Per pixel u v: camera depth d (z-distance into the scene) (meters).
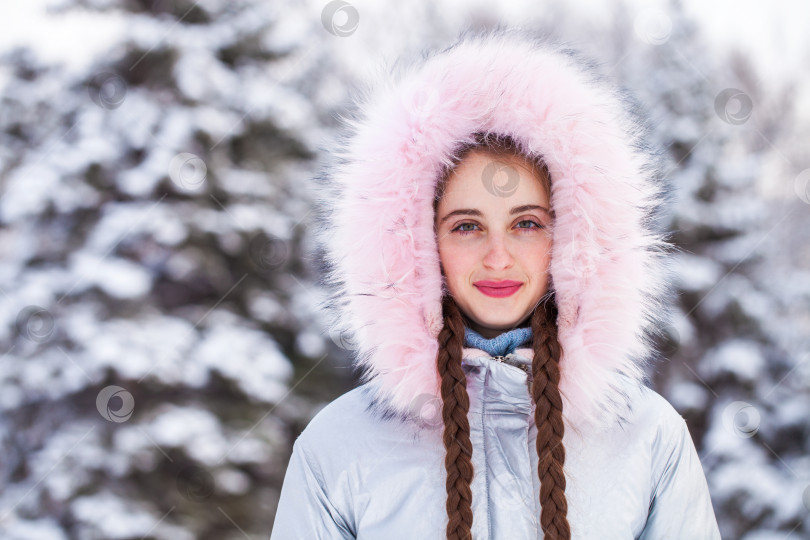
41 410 4.77
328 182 1.57
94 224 5.00
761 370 5.99
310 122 5.59
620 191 1.35
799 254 7.41
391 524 1.32
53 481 4.50
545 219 1.37
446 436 1.27
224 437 4.81
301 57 5.72
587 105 1.35
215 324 5.12
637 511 1.32
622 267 1.35
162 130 5.08
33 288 4.79
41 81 5.15
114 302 4.90
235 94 5.35
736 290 6.14
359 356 1.45
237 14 5.49
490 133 1.38
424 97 1.37
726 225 6.26
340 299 1.46
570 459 1.31
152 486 4.64
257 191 5.27
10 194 4.96
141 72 5.22
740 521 5.44
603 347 1.34
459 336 1.33
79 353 4.74
